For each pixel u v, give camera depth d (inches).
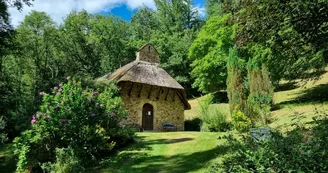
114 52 1581.0
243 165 143.1
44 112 435.2
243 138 166.7
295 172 128.3
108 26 1567.4
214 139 488.7
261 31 261.3
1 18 759.1
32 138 407.5
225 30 1103.0
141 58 952.9
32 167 405.4
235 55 705.6
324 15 215.5
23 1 674.2
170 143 516.7
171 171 340.2
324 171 123.7
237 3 296.4
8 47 866.1
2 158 522.3
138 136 626.2
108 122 488.1
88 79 707.4
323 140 138.9
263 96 656.4
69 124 423.5
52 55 1359.5
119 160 421.1
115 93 754.8
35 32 1306.6
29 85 1175.6
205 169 320.5
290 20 229.8
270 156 135.4
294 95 878.4
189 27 1793.8
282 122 527.8
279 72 667.4
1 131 637.3
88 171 385.7
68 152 387.2
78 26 1445.6
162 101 929.5
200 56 1234.0
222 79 1158.3
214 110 754.8
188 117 1070.4
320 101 714.2
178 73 1562.5
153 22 1899.6
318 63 477.4
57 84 640.4
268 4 241.1
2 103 759.1
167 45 1604.3
